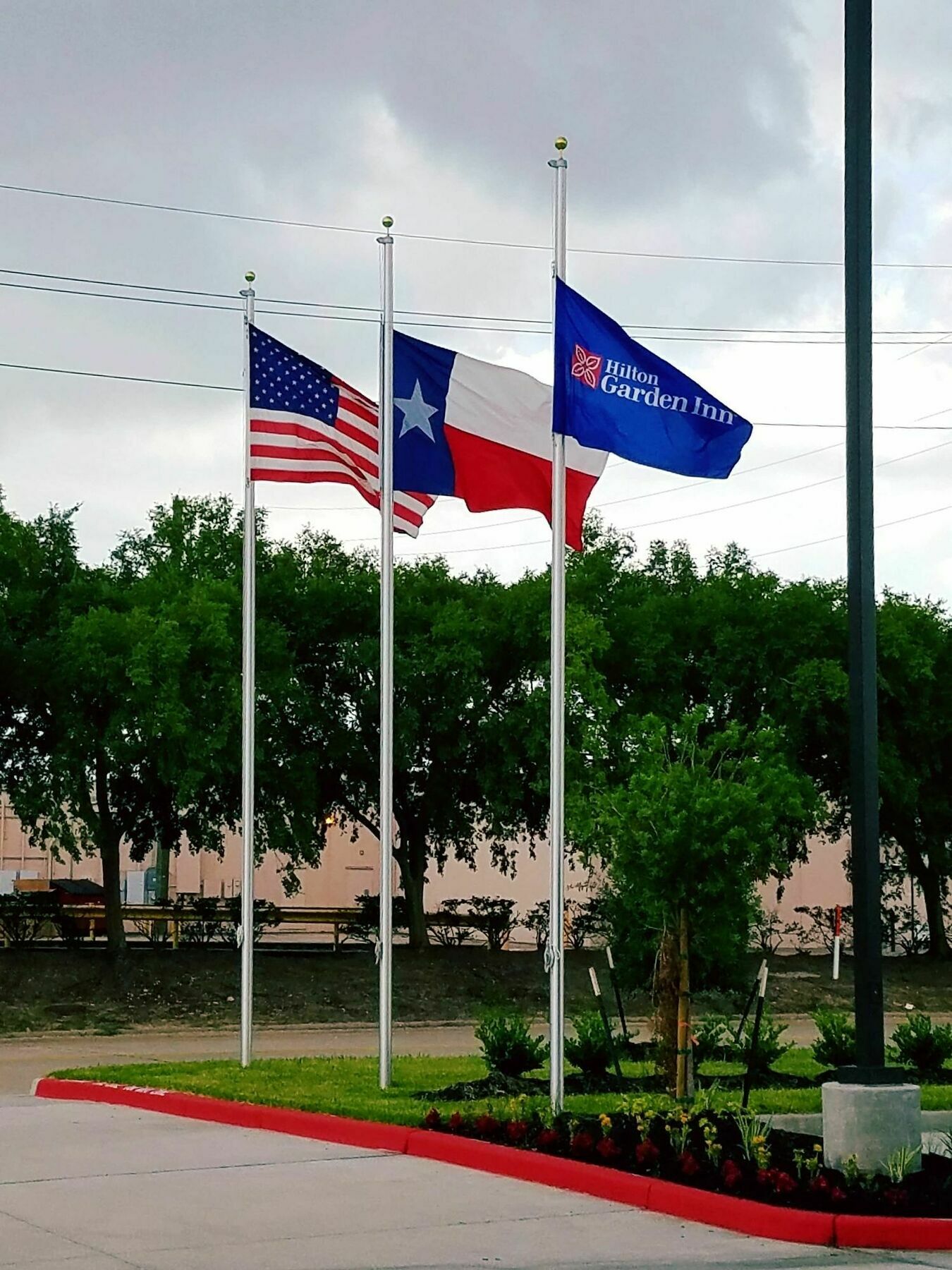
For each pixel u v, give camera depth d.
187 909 38.12
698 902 15.78
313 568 38.25
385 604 16.69
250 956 18.47
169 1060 23.11
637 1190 10.66
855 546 11.77
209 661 32.62
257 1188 11.11
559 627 14.16
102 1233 9.59
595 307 14.48
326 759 36.75
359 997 32.84
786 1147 11.64
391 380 16.42
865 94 12.18
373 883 53.03
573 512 15.74
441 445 16.33
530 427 16.23
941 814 40.03
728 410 14.69
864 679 11.64
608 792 17.78
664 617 37.94
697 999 32.84
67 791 32.88
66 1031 28.61
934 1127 14.22
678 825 15.50
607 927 31.61
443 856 40.91
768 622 37.47
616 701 36.00
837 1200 10.04
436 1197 10.85
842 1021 19.23
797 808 16.34
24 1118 14.88
